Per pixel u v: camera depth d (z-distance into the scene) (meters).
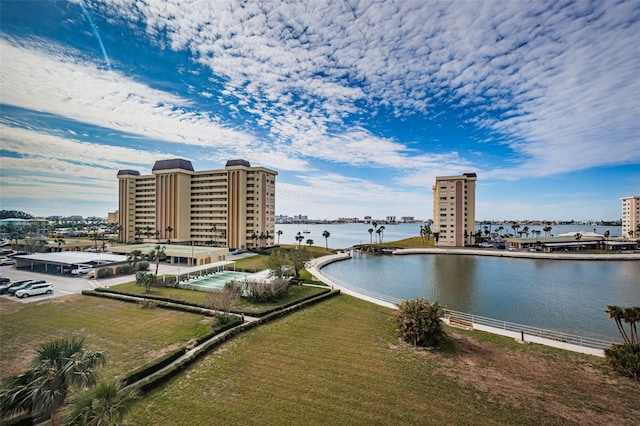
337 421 15.40
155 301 35.44
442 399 17.38
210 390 17.95
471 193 120.12
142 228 108.19
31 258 58.06
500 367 21.30
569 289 53.12
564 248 110.81
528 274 67.38
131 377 18.14
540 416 15.91
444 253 103.56
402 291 51.50
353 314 33.25
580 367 21.31
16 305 35.19
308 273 59.94
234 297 32.69
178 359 21.59
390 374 20.14
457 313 36.53
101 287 43.84
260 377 19.53
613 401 17.27
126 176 108.62
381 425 15.15
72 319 30.28
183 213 101.38
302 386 18.53
